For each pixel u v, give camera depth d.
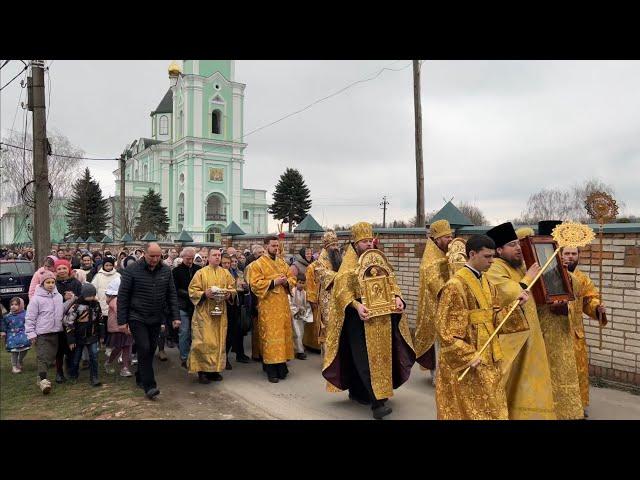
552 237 5.02
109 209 58.31
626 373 6.60
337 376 5.99
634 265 6.51
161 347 8.73
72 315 6.93
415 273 10.13
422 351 6.75
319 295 8.78
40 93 11.80
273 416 5.71
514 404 4.43
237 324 8.47
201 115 56.19
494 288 4.41
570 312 5.26
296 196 54.53
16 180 38.28
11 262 14.75
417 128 15.71
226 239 19.89
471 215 44.28
